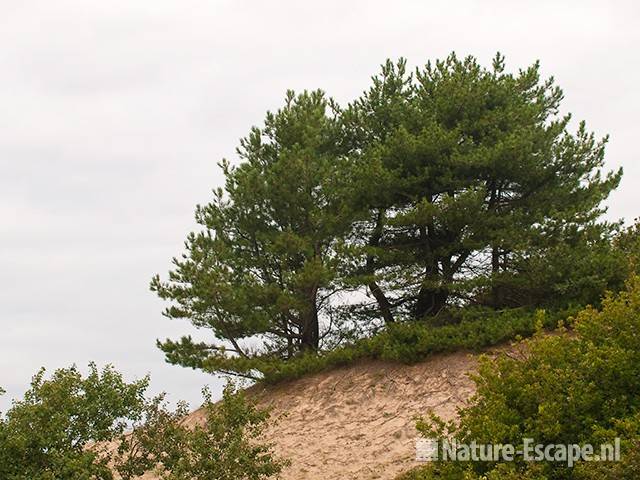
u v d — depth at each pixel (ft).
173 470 64.08
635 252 88.53
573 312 82.02
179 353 94.63
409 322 93.56
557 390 52.16
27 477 60.75
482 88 99.35
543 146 94.43
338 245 93.71
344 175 98.58
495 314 89.35
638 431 48.37
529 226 91.50
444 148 94.94
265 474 65.62
